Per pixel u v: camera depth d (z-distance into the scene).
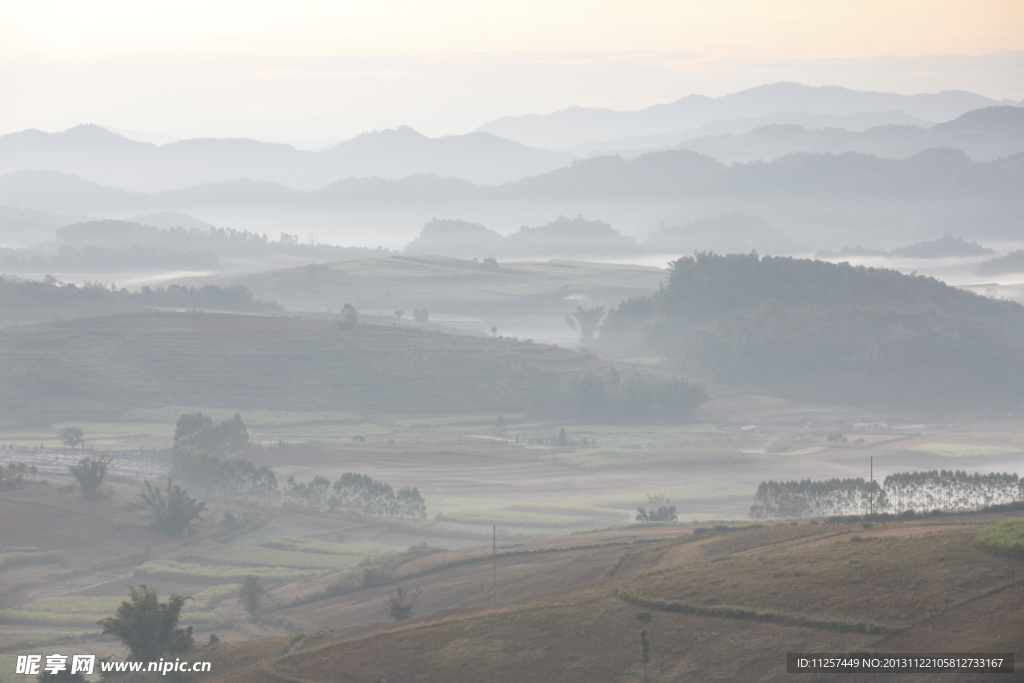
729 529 98.00
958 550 60.72
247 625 106.50
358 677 57.53
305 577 134.50
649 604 61.34
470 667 56.91
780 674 49.28
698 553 79.94
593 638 58.12
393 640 62.81
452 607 82.56
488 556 113.69
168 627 83.12
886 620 52.06
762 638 53.50
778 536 80.38
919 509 136.88
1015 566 56.50
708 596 60.25
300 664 60.16
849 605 54.81
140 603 83.81
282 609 110.88
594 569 85.94
